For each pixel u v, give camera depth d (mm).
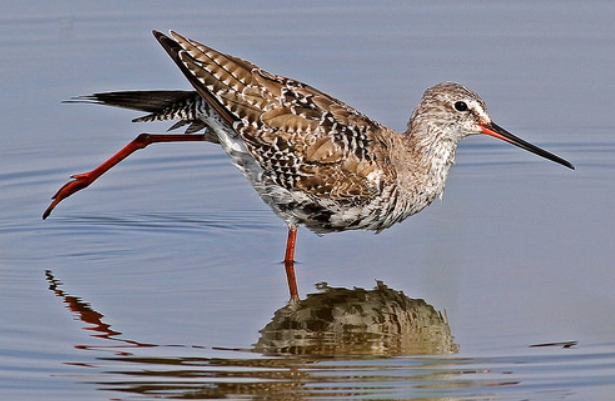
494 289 14961
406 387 12109
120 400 11898
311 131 15477
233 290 15188
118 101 15859
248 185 19922
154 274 15781
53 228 17672
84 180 16672
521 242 16719
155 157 20906
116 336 13555
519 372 12414
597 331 13523
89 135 21062
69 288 15180
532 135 20906
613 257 16000
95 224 17891
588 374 12328
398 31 24078
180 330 13742
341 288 15281
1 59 22484
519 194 19031
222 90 15336
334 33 23906
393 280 15570
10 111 21297
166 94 15906
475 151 21312
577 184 19453
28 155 20219
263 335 13609
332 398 11867
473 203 18641
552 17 24656
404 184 16078
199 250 16812
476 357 12883
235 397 11984
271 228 17859
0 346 13250
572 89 21969
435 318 14148
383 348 13289
